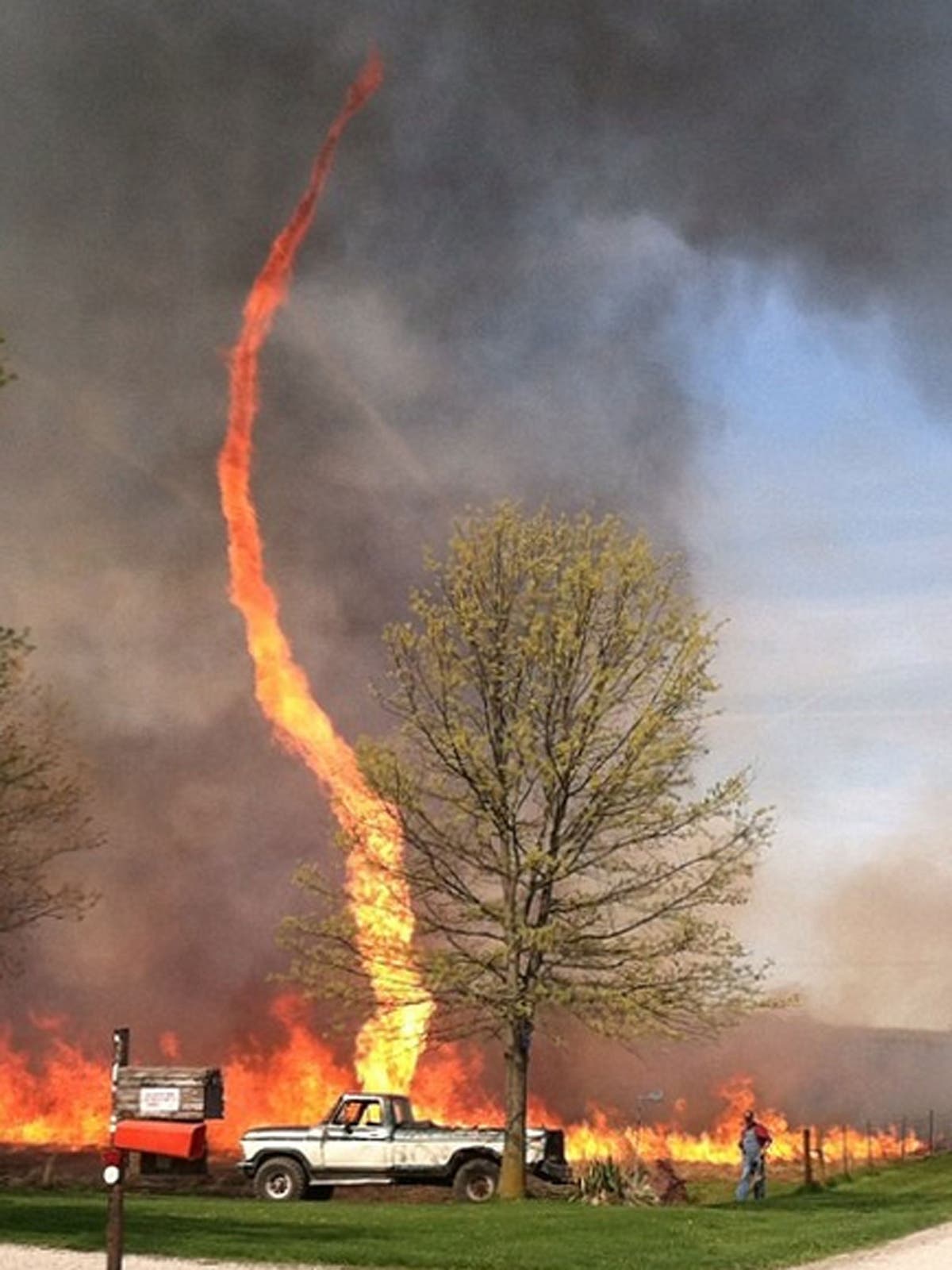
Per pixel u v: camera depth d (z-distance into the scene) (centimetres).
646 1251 2147
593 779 3042
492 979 3086
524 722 3072
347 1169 3262
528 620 3159
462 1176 3244
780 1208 2828
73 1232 2088
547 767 3036
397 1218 2491
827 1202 2998
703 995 3039
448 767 3111
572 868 3053
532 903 3130
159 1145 1480
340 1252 2023
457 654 3144
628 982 3031
